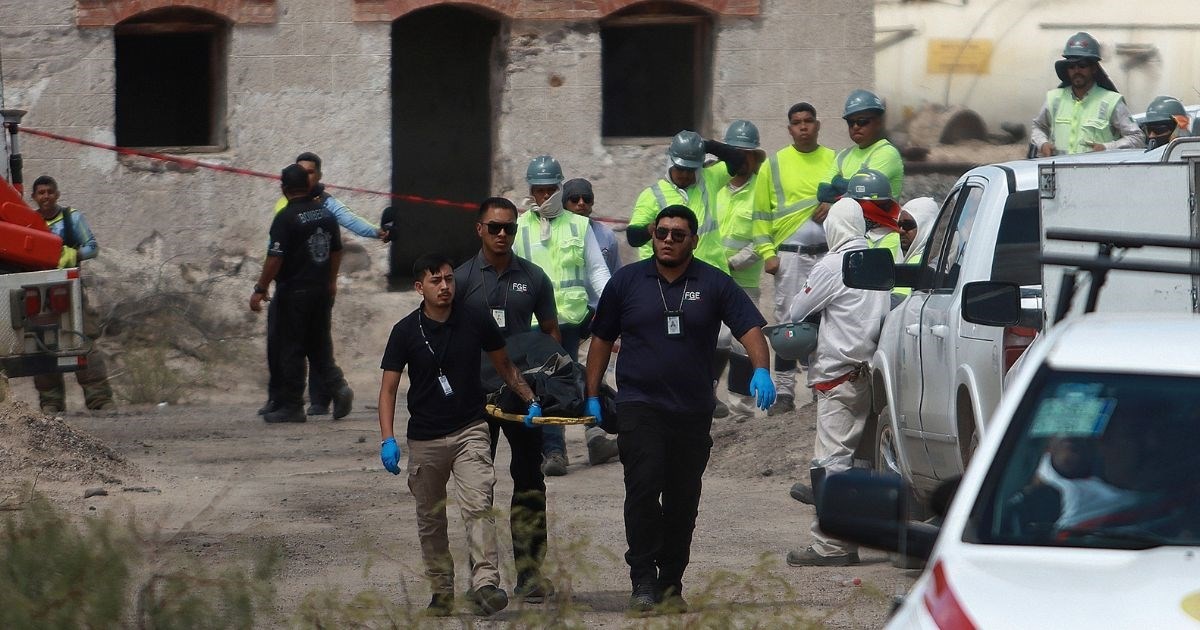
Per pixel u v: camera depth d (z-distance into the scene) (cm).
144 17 6744
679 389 2733
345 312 6756
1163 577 1390
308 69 6831
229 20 6750
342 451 4831
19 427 4012
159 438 5059
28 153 6625
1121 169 2559
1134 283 2561
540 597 2822
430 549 2805
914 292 3262
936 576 1445
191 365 6562
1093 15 7756
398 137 7981
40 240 4738
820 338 3275
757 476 4362
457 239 8094
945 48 7625
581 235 4256
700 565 3188
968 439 2817
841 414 3266
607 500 3966
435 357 2741
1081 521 1523
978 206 2958
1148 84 7881
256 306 5447
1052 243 2556
